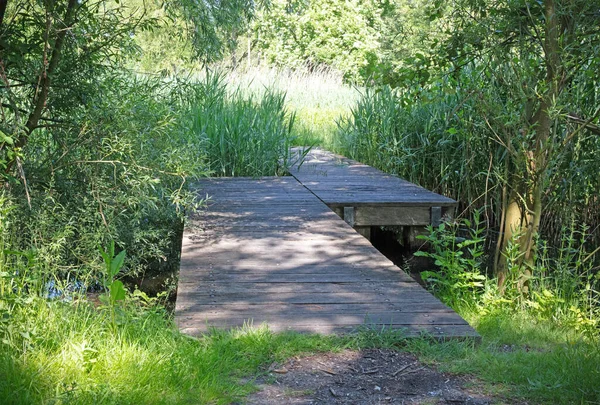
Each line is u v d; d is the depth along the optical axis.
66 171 5.92
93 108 5.57
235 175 10.43
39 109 5.38
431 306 4.52
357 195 8.45
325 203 7.97
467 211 9.42
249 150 10.55
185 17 6.86
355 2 26.19
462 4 6.07
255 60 26.66
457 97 9.63
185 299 4.57
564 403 3.30
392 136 10.99
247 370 3.60
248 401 3.27
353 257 5.75
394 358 3.81
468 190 9.16
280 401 3.29
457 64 6.33
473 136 8.40
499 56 5.77
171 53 7.67
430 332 4.06
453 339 4.02
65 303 4.20
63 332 3.68
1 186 5.18
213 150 10.39
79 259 5.49
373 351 3.88
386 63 6.28
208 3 7.21
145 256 6.95
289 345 3.83
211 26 7.23
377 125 11.61
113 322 3.78
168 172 5.90
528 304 5.37
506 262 5.73
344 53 25.50
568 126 5.80
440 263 5.86
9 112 5.51
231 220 7.20
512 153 5.77
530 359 3.82
